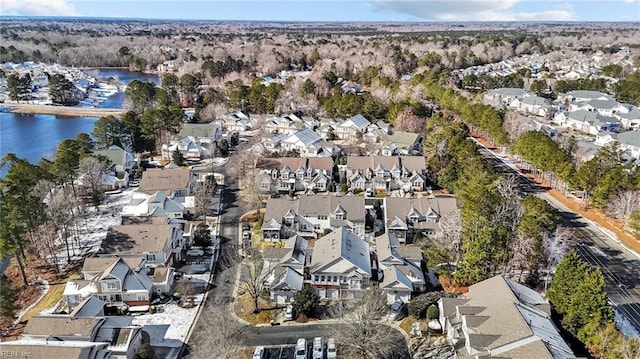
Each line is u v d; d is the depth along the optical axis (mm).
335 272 54094
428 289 56156
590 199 77875
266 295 54344
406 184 84938
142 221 65875
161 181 81438
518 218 59688
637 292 55156
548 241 60062
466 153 84688
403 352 45781
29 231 59719
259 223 71375
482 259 53906
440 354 45062
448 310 47844
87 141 94000
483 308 45594
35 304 53125
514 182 85438
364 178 85500
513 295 45312
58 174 73750
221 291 55750
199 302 53625
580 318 44531
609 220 74438
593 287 44281
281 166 87875
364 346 44625
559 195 84625
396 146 102812
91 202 79875
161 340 47219
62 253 64062
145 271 56125
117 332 44125
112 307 51688
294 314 51406
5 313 47562
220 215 76000
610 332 42312
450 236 61812
